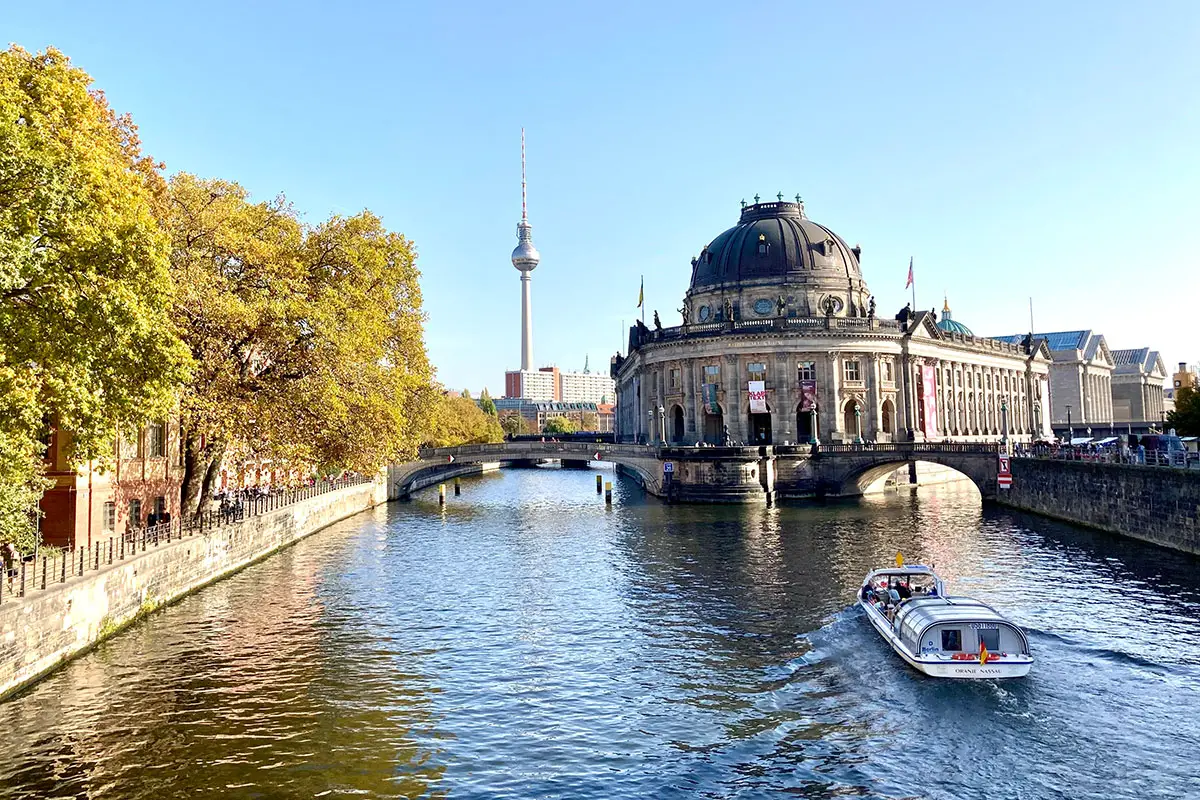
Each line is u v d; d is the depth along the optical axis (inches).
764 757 992.9
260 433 1878.7
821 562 2142.0
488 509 3695.9
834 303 4741.6
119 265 1177.4
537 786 920.9
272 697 1184.2
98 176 1144.8
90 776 931.3
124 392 1205.7
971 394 5408.5
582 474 7027.6
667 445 4190.5
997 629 1257.4
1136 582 1829.5
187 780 924.0
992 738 1037.2
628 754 1001.5
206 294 1642.5
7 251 987.9
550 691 1215.6
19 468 1117.7
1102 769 955.3
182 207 1766.7
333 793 898.7
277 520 2468.0
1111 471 2516.0
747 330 4247.0
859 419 4311.0
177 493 2218.3
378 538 2746.1
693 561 2202.3
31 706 1131.3
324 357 1934.1
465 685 1240.8
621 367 6771.7
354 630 1544.0
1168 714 1101.1
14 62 1151.0
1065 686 1200.8
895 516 3107.8
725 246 5014.8
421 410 3590.1
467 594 1849.2
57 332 1105.4
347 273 2230.6
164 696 1181.7
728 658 1357.0
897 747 1016.2
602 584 1939.0
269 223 2129.7
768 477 3705.7
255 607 1713.8
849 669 1290.6
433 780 932.0
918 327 4559.5
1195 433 3282.5
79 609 1343.5
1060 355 7347.4
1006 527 2743.6
